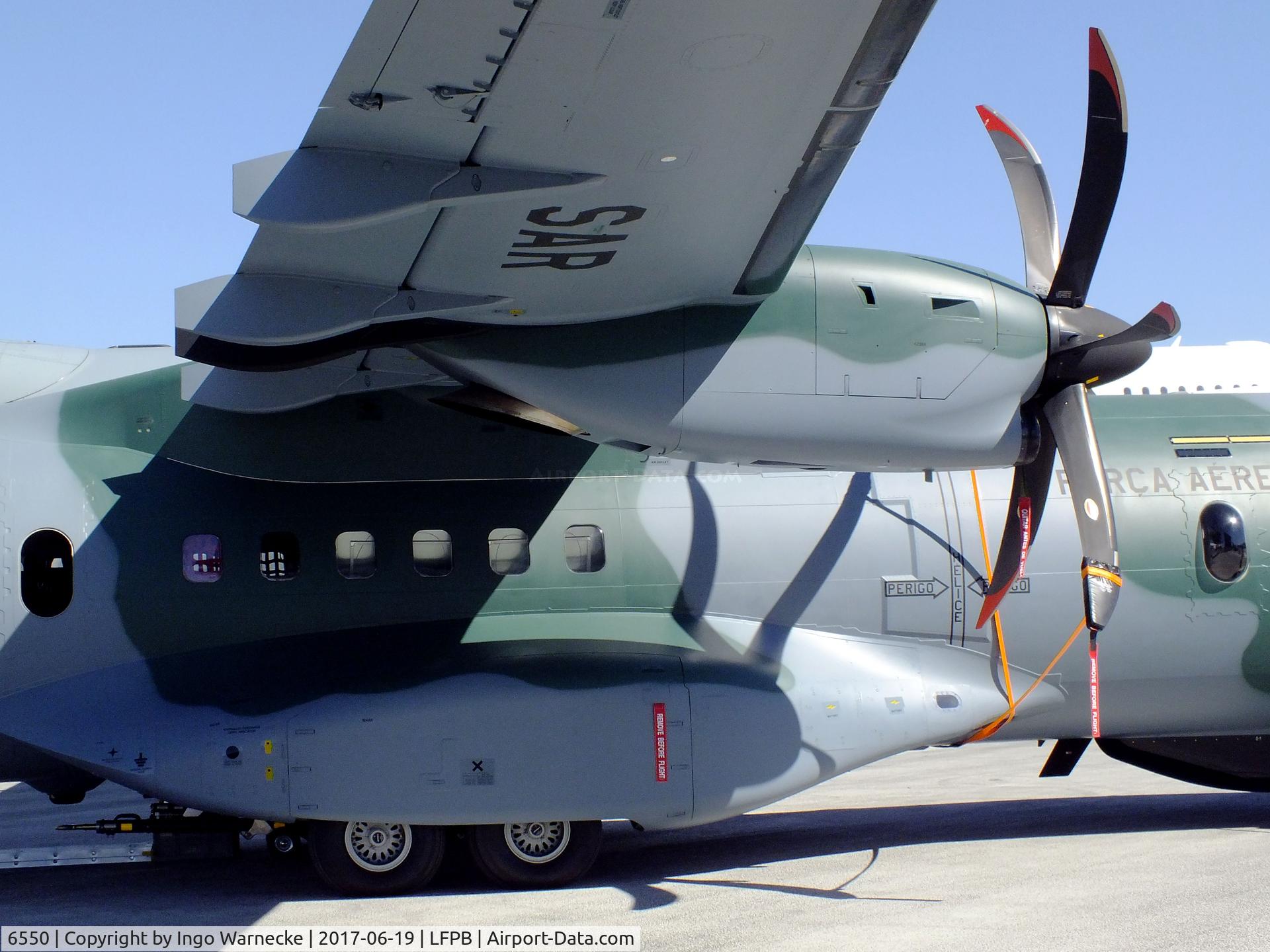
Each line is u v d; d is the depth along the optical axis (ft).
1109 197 23.71
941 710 28.12
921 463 24.26
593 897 24.91
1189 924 21.24
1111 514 24.89
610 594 27.94
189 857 26.99
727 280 21.79
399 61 14.35
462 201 16.97
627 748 25.59
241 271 19.45
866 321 23.44
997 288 24.35
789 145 17.06
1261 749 32.63
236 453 27.63
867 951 19.94
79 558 26.55
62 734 25.35
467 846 26.66
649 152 16.87
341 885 25.67
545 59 14.49
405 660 26.37
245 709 25.55
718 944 20.68
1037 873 26.11
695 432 22.95
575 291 21.16
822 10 14.08
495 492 28.14
